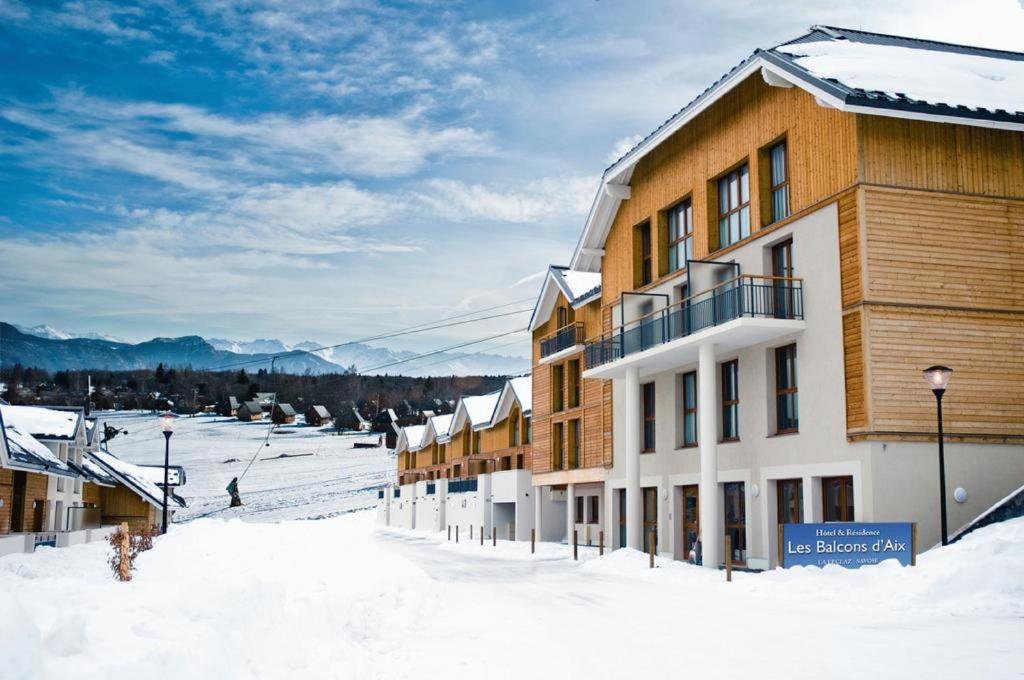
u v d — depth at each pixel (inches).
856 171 780.0
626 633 452.1
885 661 361.7
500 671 352.5
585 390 1408.7
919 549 741.9
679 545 1067.9
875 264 770.8
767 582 649.6
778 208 905.5
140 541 768.3
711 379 911.7
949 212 794.2
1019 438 779.4
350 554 660.7
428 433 2790.4
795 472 840.3
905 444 754.2
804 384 834.8
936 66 853.2
